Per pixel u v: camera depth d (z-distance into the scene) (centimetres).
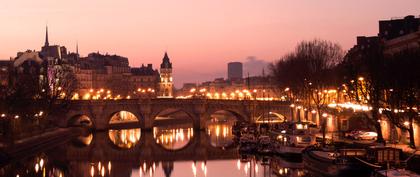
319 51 15962
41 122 16312
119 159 13350
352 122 12862
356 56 14025
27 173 10719
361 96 11725
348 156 8325
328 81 14850
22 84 15975
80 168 11788
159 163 12662
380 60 10181
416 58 9094
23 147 13275
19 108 14188
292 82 16262
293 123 13412
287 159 10938
